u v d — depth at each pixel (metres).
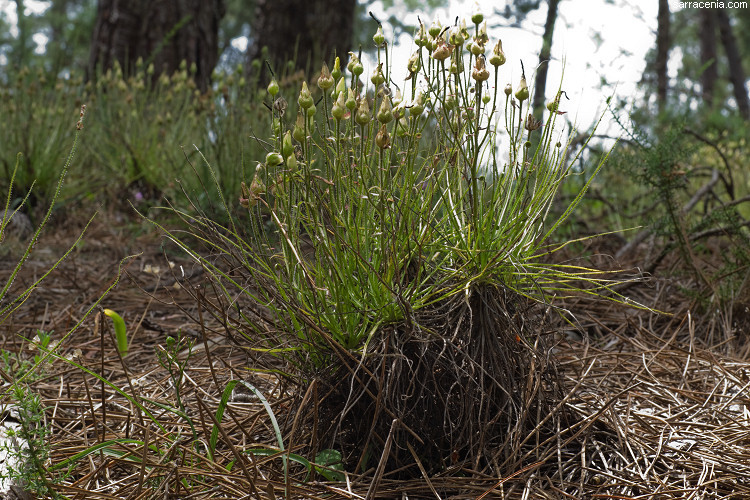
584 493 0.91
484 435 0.93
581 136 1.78
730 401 1.07
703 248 1.83
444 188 0.99
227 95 1.90
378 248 0.93
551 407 0.98
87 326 1.34
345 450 0.94
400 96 0.91
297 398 0.95
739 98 7.71
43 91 2.16
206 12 2.88
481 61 0.91
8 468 0.84
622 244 2.00
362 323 0.93
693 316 1.42
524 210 0.95
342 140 0.93
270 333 0.96
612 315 1.45
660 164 1.46
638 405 1.08
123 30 2.74
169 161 2.00
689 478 0.93
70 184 2.10
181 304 1.46
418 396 0.92
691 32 9.72
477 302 0.94
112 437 0.97
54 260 1.72
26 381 1.03
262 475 0.88
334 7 2.93
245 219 1.48
